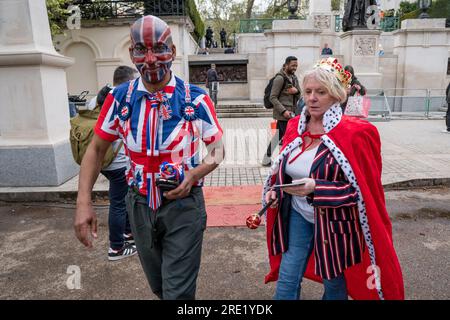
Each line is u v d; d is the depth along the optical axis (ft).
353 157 7.16
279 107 21.26
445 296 10.05
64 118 20.43
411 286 10.55
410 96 51.60
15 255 13.00
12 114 18.74
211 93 51.57
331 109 7.36
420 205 17.03
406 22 55.52
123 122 7.00
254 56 60.95
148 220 7.11
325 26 67.46
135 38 6.48
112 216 12.11
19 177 18.83
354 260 7.52
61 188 18.47
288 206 8.03
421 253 12.51
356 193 7.23
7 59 17.76
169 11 51.83
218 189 19.27
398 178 19.72
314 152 7.68
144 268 7.73
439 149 27.14
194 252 7.16
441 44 54.70
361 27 53.01
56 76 19.65
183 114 6.85
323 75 7.16
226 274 11.50
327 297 8.00
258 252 12.87
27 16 18.01
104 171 11.59
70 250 13.28
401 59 56.13
